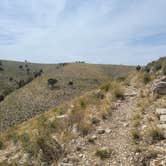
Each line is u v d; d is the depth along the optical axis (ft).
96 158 28.09
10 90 422.82
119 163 26.11
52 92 342.03
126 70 552.41
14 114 274.36
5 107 303.68
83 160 28.32
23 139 35.73
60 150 31.09
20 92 359.87
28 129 44.24
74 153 30.35
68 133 35.88
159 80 48.88
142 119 35.83
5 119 262.06
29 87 377.91
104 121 38.34
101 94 51.47
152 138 29.43
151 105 40.45
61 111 49.96
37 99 318.65
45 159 29.45
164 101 40.50
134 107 41.45
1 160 32.30
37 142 31.86
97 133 34.47
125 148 28.68
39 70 638.94
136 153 26.94
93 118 39.11
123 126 35.01
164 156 25.45
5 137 42.86
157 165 24.21
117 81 62.75
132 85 55.67
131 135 31.24
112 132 33.96
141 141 29.53
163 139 29.07
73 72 472.03
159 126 31.65
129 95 48.29
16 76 559.79
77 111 43.52
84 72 477.36
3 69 590.96
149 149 27.07
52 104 302.25
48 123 41.01
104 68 549.13
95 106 45.91
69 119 40.42
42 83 386.73
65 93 340.80
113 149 29.12
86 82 408.26
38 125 42.37
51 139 32.55
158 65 61.11
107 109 41.96
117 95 48.42
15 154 33.19
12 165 29.81
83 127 35.78
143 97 45.39
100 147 30.25
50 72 483.51
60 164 28.07
